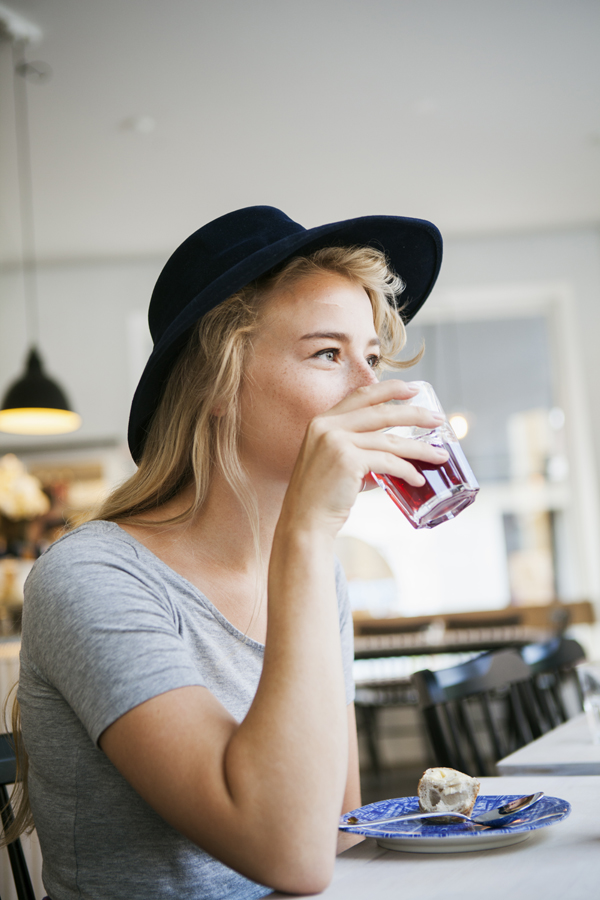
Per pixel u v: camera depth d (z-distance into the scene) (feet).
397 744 16.05
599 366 18.67
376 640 14.78
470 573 19.36
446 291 19.12
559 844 2.03
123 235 17.62
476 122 14.17
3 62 11.77
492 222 18.33
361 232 3.16
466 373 19.92
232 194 16.08
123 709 1.98
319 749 1.84
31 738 2.42
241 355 2.74
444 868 1.92
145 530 2.79
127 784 2.33
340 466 2.16
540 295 19.70
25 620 2.38
